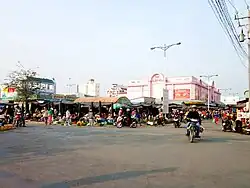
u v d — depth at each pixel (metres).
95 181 6.58
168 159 9.58
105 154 10.47
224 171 7.82
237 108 36.88
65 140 15.03
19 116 25.91
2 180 6.68
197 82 63.53
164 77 64.25
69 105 38.97
